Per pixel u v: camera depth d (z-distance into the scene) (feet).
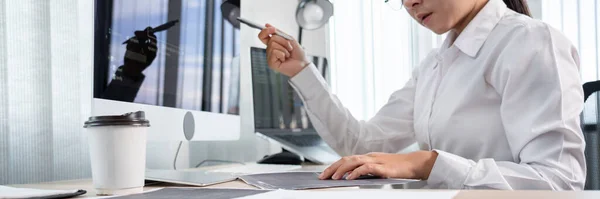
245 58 6.26
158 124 3.23
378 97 8.75
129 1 2.97
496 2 3.58
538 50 3.08
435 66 4.10
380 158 2.78
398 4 4.52
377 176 2.69
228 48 4.46
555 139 2.90
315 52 7.59
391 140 4.60
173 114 3.44
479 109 3.47
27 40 3.48
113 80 2.77
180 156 4.81
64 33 3.75
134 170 2.11
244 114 6.16
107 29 2.74
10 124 3.35
